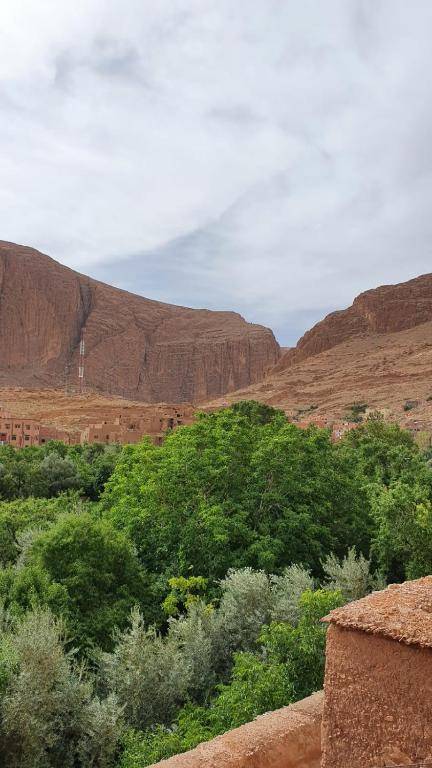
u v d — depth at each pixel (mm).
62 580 19453
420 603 5238
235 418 32031
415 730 4480
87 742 13312
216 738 6168
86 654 17500
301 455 28484
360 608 5113
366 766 4762
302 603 14930
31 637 13648
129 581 21172
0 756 12031
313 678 13523
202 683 16234
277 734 6148
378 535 25359
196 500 24484
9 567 23938
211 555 22469
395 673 4633
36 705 12688
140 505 26156
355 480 34031
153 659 15586
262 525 24031
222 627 17953
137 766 12086
